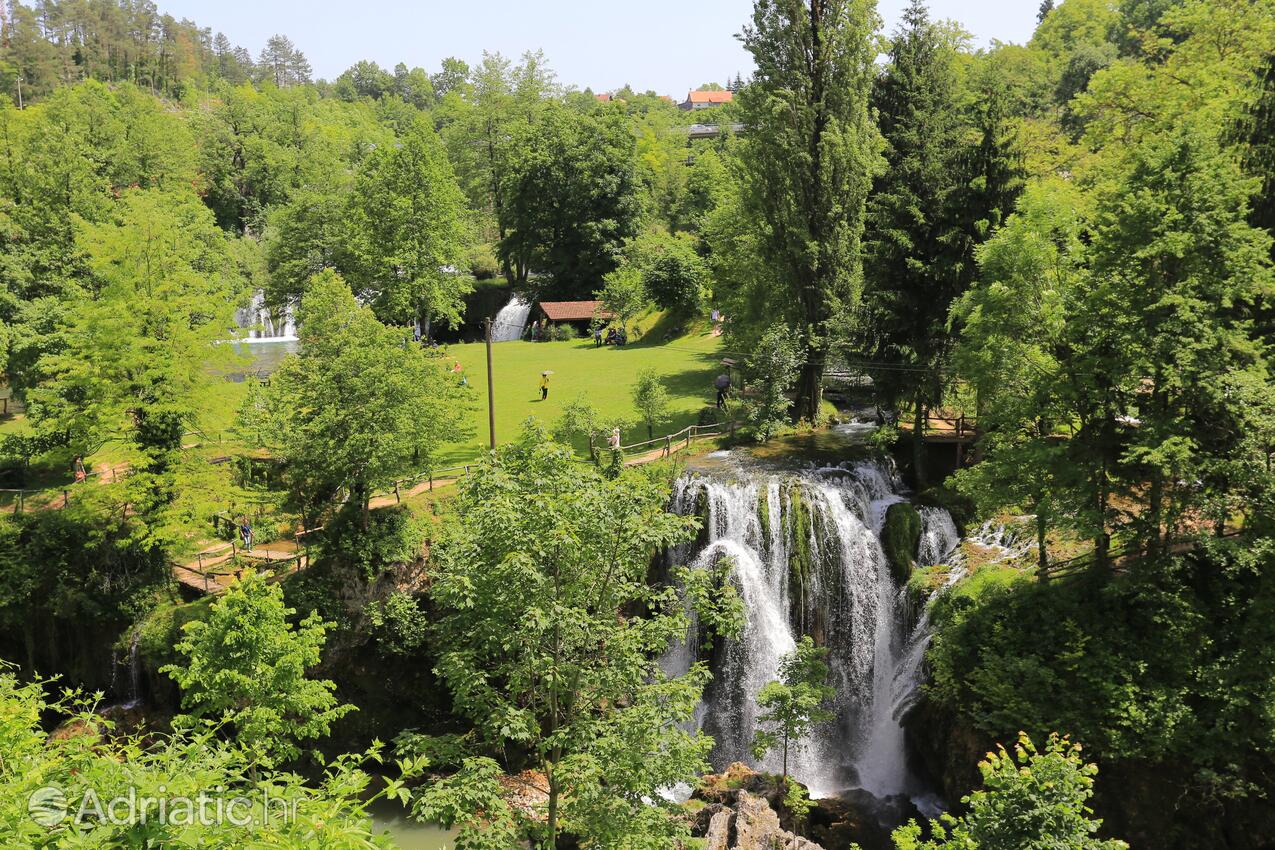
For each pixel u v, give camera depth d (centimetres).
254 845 1033
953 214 4147
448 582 2192
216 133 11700
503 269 10606
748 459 4612
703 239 8838
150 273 4244
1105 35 11075
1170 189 3025
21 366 5403
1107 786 2881
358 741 3847
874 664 4009
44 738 1473
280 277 7269
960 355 3591
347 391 3838
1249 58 4916
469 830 2002
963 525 4209
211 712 2727
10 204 6438
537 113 10681
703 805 3059
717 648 3991
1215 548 2881
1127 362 3041
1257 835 2767
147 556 4175
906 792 3541
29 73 15838
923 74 5369
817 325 5019
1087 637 3072
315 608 3766
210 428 4300
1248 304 3303
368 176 7044
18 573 4141
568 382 6469
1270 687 2767
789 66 4869
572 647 2253
